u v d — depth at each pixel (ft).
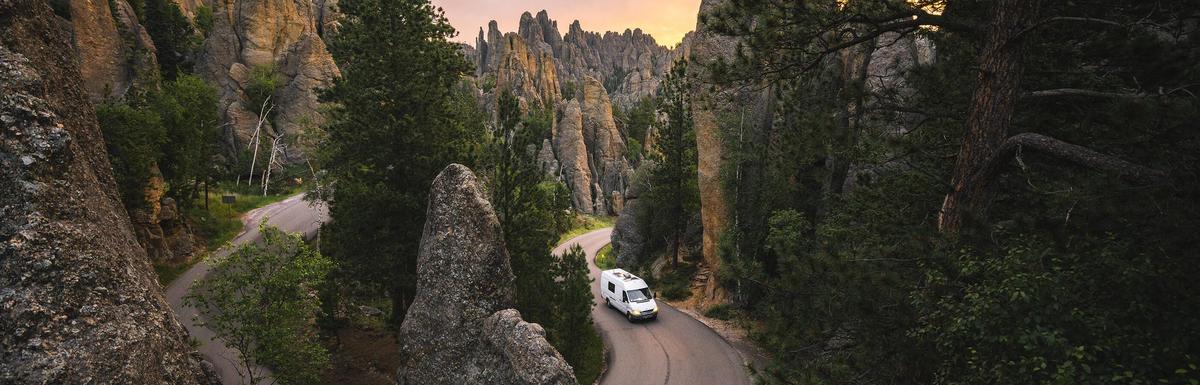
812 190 91.45
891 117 38.14
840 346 29.91
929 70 36.17
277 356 54.34
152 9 202.90
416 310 47.67
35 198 26.13
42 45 31.71
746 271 79.97
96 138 36.65
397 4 84.84
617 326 95.40
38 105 27.73
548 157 265.95
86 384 24.81
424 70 81.15
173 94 148.77
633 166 311.27
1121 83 29.66
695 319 98.32
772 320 35.35
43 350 24.32
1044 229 24.16
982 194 29.30
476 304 45.24
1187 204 18.80
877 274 27.07
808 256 32.27
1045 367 18.07
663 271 130.82
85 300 26.53
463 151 79.20
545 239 77.46
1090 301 19.74
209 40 196.95
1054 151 24.77
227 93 190.80
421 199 72.43
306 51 197.67
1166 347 17.49
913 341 25.20
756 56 35.37
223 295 53.98
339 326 79.97
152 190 103.04
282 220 140.46
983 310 20.68
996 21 28.55
